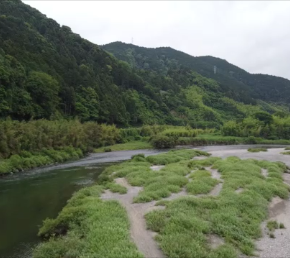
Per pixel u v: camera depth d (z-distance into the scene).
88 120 91.62
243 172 28.67
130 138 89.06
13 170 36.28
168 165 35.94
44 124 51.72
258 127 103.00
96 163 46.53
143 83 151.88
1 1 134.00
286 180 28.89
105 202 18.91
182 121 137.38
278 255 12.62
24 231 16.27
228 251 12.20
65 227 16.05
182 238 13.09
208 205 18.06
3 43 84.12
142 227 15.26
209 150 67.31
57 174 35.16
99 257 11.47
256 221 16.45
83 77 105.25
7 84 65.25
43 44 110.44
